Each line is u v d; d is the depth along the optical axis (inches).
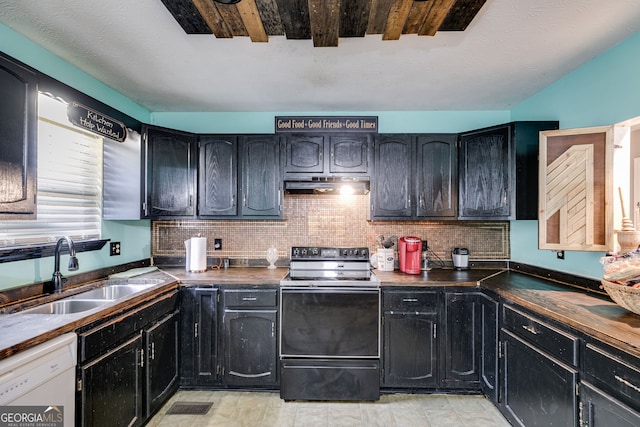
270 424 81.3
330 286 93.7
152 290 80.3
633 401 45.1
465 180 103.7
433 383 93.3
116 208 96.0
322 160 108.0
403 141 107.0
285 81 90.9
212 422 81.8
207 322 94.5
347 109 115.6
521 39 68.9
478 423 81.7
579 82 82.7
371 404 90.4
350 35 66.6
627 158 72.7
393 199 107.0
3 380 43.1
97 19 62.1
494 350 85.1
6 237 68.5
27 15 60.6
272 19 61.0
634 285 56.1
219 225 119.6
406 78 88.9
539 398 65.7
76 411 56.2
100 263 94.0
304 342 93.4
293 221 119.3
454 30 64.8
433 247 117.3
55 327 52.9
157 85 93.7
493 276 100.3
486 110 116.3
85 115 80.8
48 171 78.2
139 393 74.3
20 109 59.7
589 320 56.4
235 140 107.7
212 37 68.2
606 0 56.1
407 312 93.4
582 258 83.4
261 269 113.2
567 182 79.3
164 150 101.0
